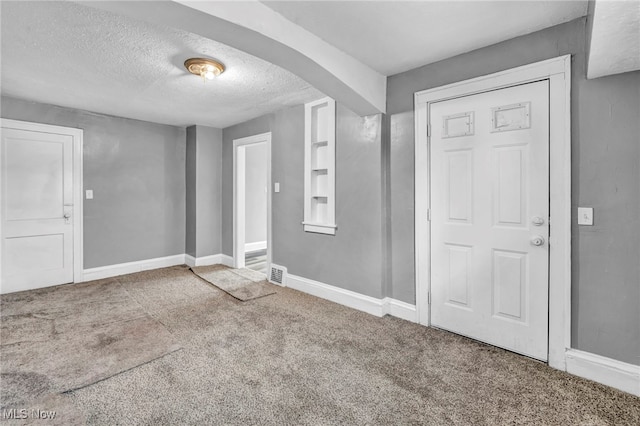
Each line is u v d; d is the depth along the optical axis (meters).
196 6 1.47
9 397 1.71
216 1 1.55
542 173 2.04
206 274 4.27
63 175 3.77
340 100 2.63
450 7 1.77
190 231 4.79
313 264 3.48
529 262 2.11
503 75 2.16
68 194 3.81
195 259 4.68
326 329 2.60
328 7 1.77
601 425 1.54
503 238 2.22
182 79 2.83
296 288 3.66
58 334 2.48
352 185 3.05
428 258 2.62
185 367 2.03
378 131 2.81
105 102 3.54
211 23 1.62
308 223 3.50
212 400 1.71
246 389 1.81
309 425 1.54
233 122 4.49
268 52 1.97
